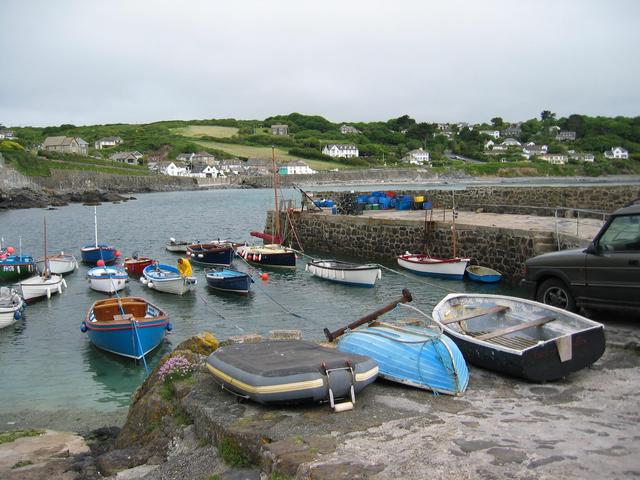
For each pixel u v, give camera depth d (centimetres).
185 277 2242
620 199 2775
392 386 770
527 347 796
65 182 10931
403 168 16938
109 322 1483
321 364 686
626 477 473
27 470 731
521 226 2350
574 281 995
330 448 559
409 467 504
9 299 1923
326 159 18788
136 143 19238
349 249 3188
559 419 625
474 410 667
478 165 16912
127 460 714
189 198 10562
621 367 800
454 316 963
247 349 796
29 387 1284
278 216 3481
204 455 643
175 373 852
